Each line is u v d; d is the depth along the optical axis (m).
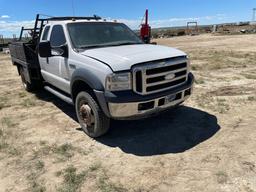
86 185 3.61
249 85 8.11
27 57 7.45
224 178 3.55
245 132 4.83
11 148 4.75
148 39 6.47
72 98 5.36
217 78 9.27
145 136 4.95
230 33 48.03
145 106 4.35
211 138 4.70
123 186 3.54
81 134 5.21
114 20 6.44
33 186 3.66
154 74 4.34
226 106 6.24
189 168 3.84
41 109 6.85
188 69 4.98
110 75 4.21
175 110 6.13
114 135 5.07
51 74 6.32
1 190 3.62
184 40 34.69
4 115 6.52
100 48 5.14
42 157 4.40
